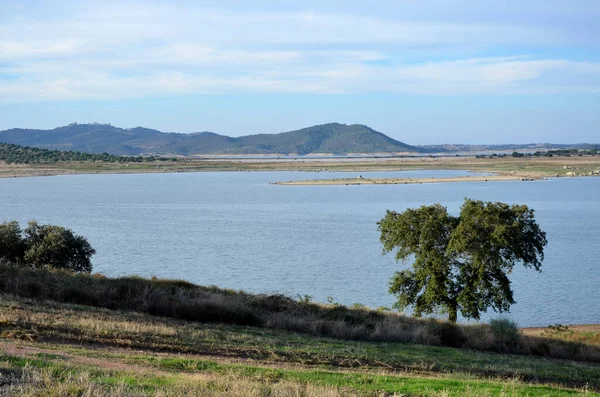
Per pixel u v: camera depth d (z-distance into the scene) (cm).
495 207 3422
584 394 1708
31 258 4141
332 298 4516
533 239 3478
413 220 3603
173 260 6656
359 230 9581
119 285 2903
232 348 1961
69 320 2084
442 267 3481
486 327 2934
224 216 11606
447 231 3550
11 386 1223
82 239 4503
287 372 1672
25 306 2309
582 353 2780
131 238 8450
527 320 4288
